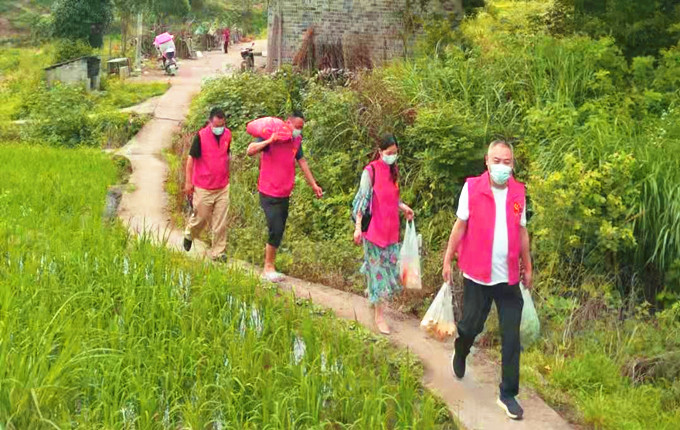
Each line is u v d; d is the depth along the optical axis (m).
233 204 10.57
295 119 7.94
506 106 10.60
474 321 5.57
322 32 18.94
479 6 18.56
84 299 6.51
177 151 15.62
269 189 8.02
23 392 4.75
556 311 7.33
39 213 9.83
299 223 10.05
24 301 6.29
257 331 6.41
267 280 7.92
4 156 13.77
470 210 5.47
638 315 7.25
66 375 5.12
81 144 18.06
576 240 7.70
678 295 7.71
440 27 15.34
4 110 22.72
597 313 7.37
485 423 5.36
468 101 10.91
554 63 11.43
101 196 11.17
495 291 5.50
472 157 9.48
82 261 7.52
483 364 6.38
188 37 38.09
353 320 7.11
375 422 5.00
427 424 5.08
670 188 7.92
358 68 15.68
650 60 11.18
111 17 38.62
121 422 4.85
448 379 6.06
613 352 6.71
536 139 9.84
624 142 8.98
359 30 18.88
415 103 10.83
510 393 5.50
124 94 23.41
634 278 8.02
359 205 6.61
